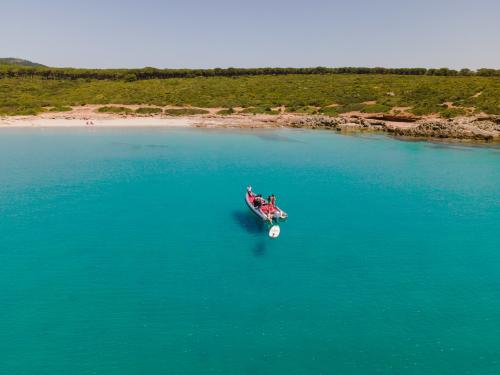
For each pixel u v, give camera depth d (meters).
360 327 14.88
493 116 64.31
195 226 24.80
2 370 12.41
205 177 37.03
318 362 13.04
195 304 16.09
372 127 69.44
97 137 58.47
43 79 110.44
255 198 25.69
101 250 20.97
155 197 30.67
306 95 93.69
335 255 20.89
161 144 54.06
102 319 15.00
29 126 66.62
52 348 13.42
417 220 26.34
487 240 23.14
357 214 27.44
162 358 13.08
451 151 51.22
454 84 87.19
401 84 94.12
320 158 46.50
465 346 13.96
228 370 12.61
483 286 17.95
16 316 15.08
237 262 19.88
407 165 43.00
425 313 15.82
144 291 16.98
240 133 65.88
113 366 12.70
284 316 15.44
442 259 20.62
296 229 24.55
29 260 19.61
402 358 13.31
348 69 124.25
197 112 83.81
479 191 33.25
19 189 31.50
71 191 31.47
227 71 125.12
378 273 19.00
